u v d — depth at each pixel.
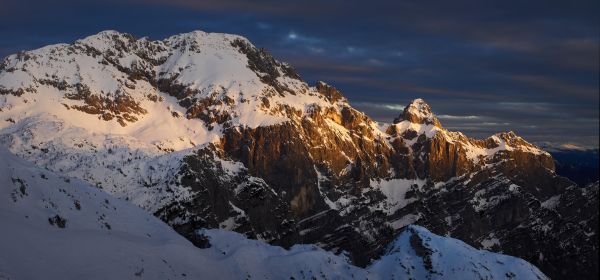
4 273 105.69
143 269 132.75
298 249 195.62
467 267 190.62
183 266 149.75
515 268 197.00
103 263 126.31
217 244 182.38
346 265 189.50
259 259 176.75
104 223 151.00
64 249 122.81
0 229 116.00
